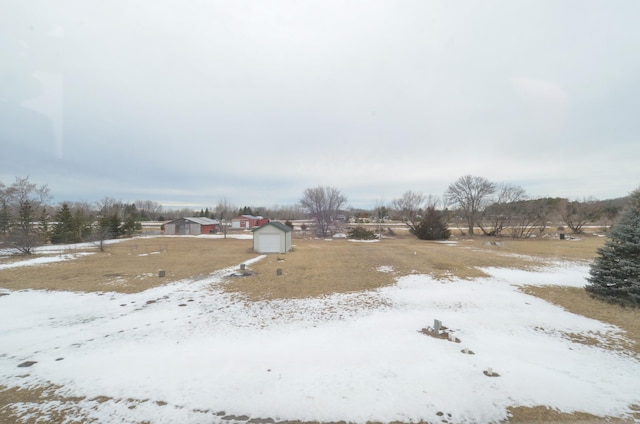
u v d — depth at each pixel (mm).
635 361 6695
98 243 31969
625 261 11008
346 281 14398
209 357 6609
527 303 10977
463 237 40500
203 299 11555
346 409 4777
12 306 10648
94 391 5273
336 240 38281
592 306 10703
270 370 6016
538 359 6684
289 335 8047
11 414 4633
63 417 4566
